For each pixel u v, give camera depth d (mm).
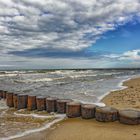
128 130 7473
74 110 9586
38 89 20500
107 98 14484
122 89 20203
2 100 15148
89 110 9125
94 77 44094
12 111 11562
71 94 16703
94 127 7910
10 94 12805
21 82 29641
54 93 17375
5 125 8727
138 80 32094
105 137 6859
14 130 8039
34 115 10508
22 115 10539
